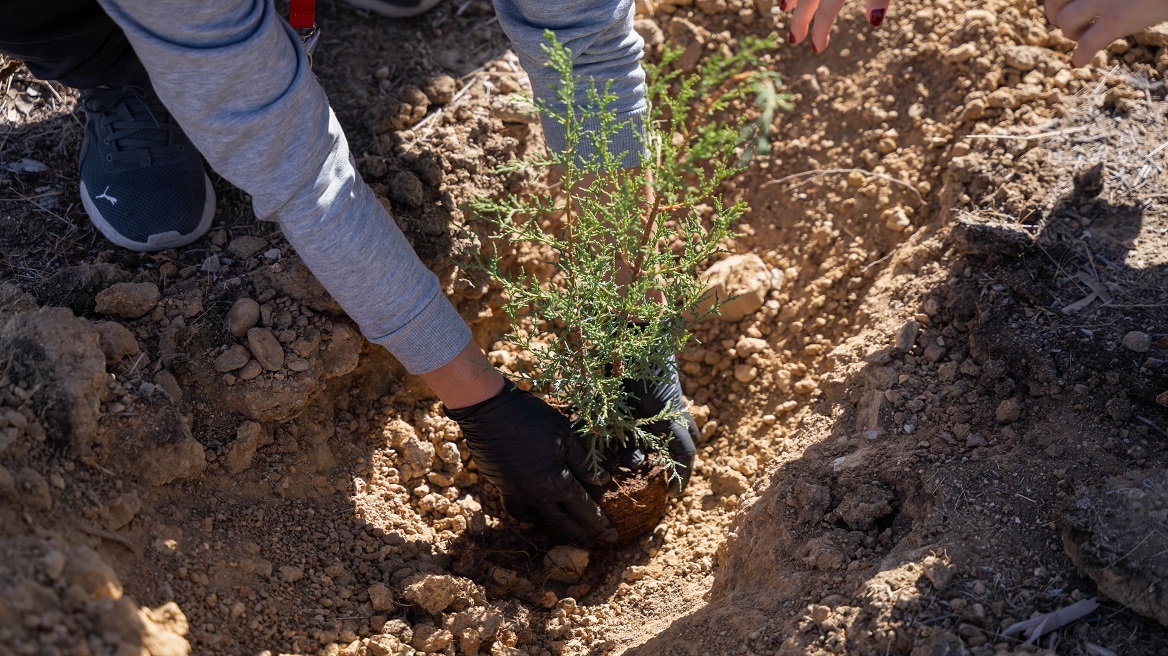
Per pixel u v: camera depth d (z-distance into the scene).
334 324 2.45
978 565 1.90
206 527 2.15
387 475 2.61
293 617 2.10
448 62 3.11
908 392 2.42
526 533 2.63
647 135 2.36
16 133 2.72
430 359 2.15
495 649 2.23
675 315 2.39
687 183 3.15
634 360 2.42
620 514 2.52
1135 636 1.77
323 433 2.55
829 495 2.28
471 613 2.21
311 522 2.37
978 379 2.38
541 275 2.99
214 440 2.29
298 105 1.79
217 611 1.99
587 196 2.36
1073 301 2.39
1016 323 2.39
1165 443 2.09
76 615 1.62
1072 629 1.80
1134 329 2.29
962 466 2.15
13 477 1.78
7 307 2.24
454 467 2.69
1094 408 2.18
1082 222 2.53
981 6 3.05
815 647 1.87
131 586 1.88
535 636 2.38
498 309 2.92
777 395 2.84
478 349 2.29
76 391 1.96
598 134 2.21
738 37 3.29
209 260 2.49
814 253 3.00
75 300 2.29
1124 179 2.59
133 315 2.29
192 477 2.21
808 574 2.11
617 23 2.19
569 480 2.38
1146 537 1.80
